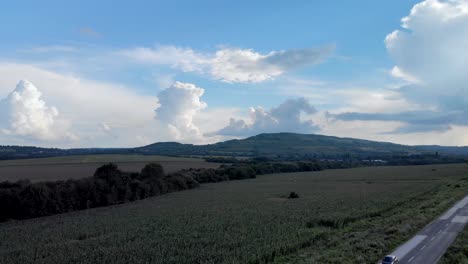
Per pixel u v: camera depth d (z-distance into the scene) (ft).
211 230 166.61
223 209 232.94
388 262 106.52
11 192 218.38
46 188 236.02
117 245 142.92
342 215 194.49
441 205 220.02
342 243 136.26
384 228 158.81
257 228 167.22
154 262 118.73
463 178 417.49
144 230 170.71
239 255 123.34
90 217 216.74
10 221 210.59
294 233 154.10
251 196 312.09
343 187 371.15
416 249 128.26
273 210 223.30
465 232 150.82
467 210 208.64
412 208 215.51
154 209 243.81
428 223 172.55
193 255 125.29
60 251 134.62
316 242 140.05
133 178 346.33
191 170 486.79
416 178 453.58
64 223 197.16
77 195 255.09
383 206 224.12
